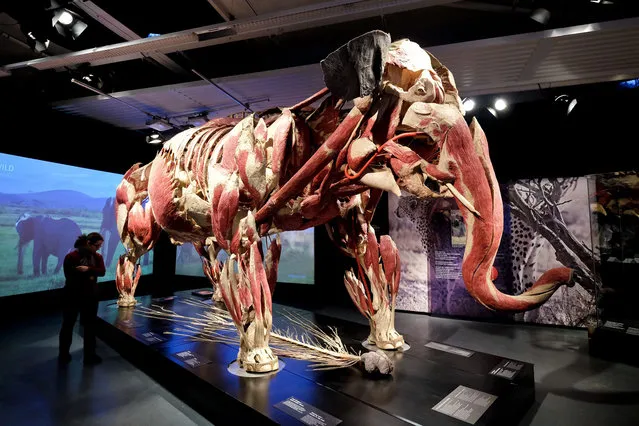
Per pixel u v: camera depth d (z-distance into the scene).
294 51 3.85
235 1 2.95
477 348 3.35
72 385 2.64
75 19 2.85
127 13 3.13
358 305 2.84
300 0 2.93
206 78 3.72
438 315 4.63
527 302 1.32
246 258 2.26
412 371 2.23
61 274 5.16
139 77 4.22
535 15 2.74
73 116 5.00
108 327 3.59
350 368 2.28
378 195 2.72
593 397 2.33
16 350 3.40
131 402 2.39
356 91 1.68
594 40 2.93
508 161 4.42
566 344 3.46
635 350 2.95
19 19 2.85
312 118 2.31
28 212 4.73
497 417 1.70
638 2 2.76
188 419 2.17
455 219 4.58
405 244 4.88
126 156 5.97
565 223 4.07
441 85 1.70
